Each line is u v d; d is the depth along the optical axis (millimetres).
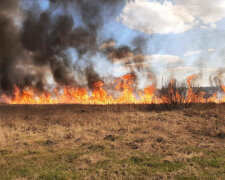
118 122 11820
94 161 5680
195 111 14516
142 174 4809
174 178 4531
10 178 4727
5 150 6941
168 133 9211
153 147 6977
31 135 9188
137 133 9203
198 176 4578
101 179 4562
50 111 16312
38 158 6074
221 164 5285
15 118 13438
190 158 5707
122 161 5727
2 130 9977
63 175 4762
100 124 11492
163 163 5457
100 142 7625
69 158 6031
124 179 4562
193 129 9891
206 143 7340
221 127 9656
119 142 7727
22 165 5531
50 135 9016
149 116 13445
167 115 13750
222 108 14836
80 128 10336
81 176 4734
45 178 4664
